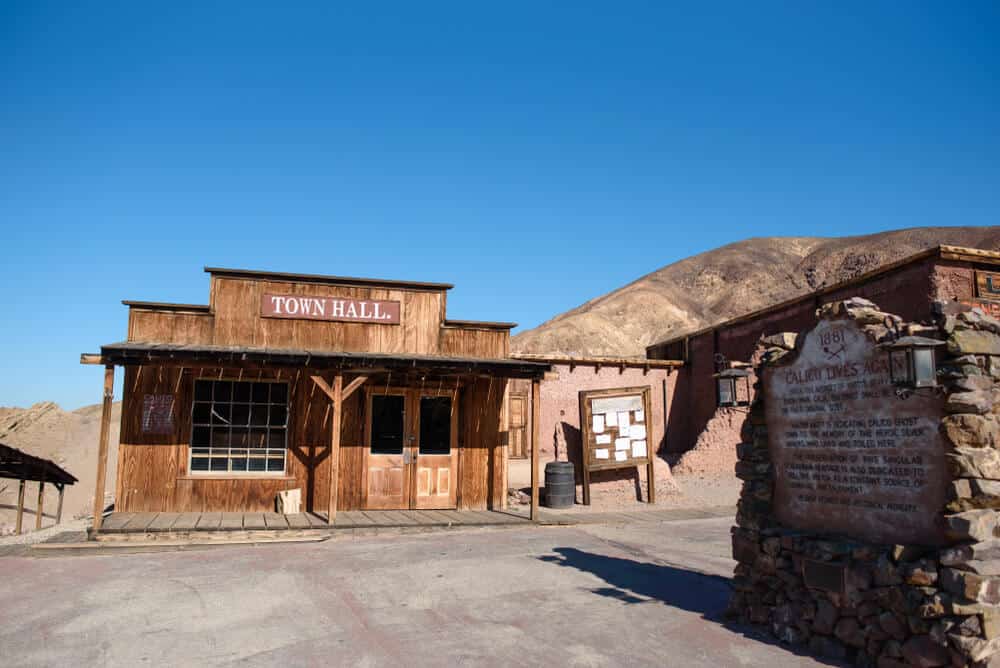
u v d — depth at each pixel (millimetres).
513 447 19062
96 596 7422
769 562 6410
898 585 5168
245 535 10930
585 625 6578
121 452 12562
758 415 7000
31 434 35031
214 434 13023
